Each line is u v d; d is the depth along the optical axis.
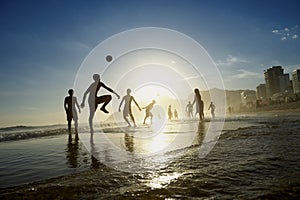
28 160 3.69
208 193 1.70
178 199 1.61
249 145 3.73
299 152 3.00
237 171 2.26
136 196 1.69
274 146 3.52
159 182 2.02
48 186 1.98
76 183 2.05
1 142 8.17
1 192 1.89
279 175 2.07
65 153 4.20
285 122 7.77
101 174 2.35
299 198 1.54
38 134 10.34
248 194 1.64
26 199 1.70
